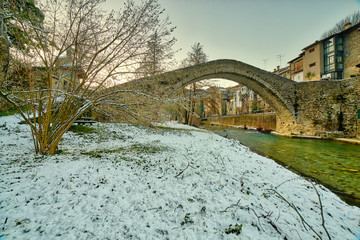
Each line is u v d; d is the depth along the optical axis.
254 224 2.27
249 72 17.77
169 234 1.93
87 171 3.46
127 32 4.61
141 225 2.04
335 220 2.73
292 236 2.13
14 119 8.34
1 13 3.21
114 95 4.91
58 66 4.36
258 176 4.35
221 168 4.61
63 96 4.50
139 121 5.80
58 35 4.23
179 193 2.95
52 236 1.73
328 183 5.64
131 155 5.12
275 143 13.91
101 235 1.81
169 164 4.52
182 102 6.44
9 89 4.27
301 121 18.56
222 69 16.89
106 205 2.39
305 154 9.97
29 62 4.01
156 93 5.57
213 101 19.80
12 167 3.26
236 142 10.78
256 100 36.84
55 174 3.15
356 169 7.19
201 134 12.83
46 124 4.21
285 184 4.04
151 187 3.09
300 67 32.47
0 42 3.96
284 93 18.80
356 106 15.39
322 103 17.66
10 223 1.83
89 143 6.50
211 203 2.71
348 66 25.06
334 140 15.34
